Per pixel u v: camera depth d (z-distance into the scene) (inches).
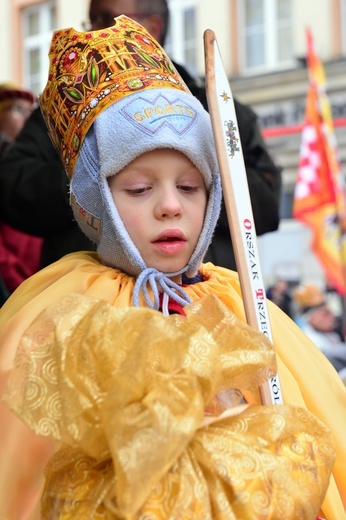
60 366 52.0
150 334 51.3
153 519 49.8
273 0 484.7
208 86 64.7
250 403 63.0
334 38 467.8
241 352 54.7
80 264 68.4
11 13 513.3
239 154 65.9
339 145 455.8
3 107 147.9
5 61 515.5
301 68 476.7
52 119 70.7
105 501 51.3
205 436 52.9
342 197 241.8
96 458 52.3
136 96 65.0
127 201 65.0
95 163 65.6
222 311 56.6
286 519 52.5
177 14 491.8
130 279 66.3
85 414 51.7
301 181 237.0
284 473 53.2
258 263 64.6
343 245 237.5
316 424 56.9
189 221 65.9
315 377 70.2
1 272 125.1
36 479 59.7
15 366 52.9
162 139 63.2
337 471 67.3
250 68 492.7
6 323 64.3
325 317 255.9
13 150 106.4
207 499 51.1
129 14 104.3
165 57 70.6
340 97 463.5
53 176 100.9
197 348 52.0
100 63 67.4
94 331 52.3
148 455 48.4
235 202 64.3
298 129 414.0
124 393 50.4
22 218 102.3
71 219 100.2
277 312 73.8
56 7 496.4
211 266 74.9
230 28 486.9
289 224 474.0
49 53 71.3
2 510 58.6
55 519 52.8
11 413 60.6
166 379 50.8
